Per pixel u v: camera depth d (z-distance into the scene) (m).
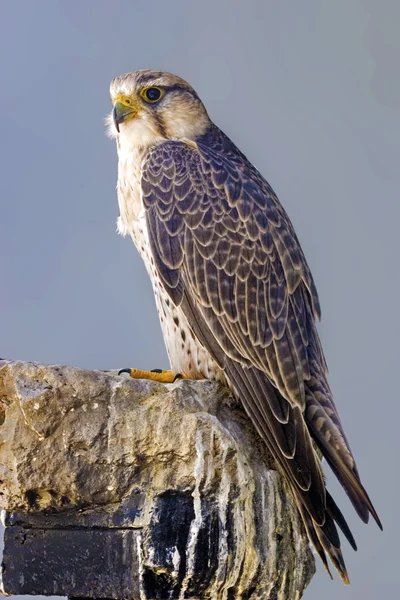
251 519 7.23
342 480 7.81
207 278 9.21
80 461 6.93
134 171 10.06
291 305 8.99
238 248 9.21
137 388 7.08
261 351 8.77
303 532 7.93
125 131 10.20
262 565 7.24
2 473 6.94
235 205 9.38
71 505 6.95
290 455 7.89
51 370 6.98
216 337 9.00
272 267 9.12
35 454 6.91
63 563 6.95
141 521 6.89
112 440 6.95
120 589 6.86
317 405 8.31
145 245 9.75
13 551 6.99
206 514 6.92
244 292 9.09
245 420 8.55
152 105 10.24
